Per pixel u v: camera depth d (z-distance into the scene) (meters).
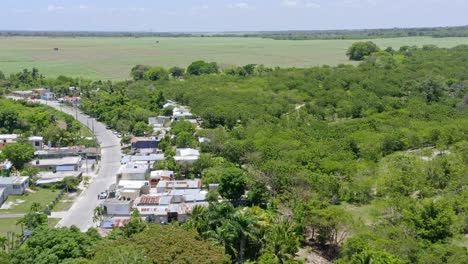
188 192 89.31
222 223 65.12
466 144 107.75
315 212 71.19
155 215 79.62
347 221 69.88
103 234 73.38
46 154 114.38
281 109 150.62
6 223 79.31
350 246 62.88
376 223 74.12
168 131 136.25
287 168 88.75
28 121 136.38
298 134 118.25
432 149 114.94
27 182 96.50
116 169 109.56
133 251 55.34
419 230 69.06
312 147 106.75
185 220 76.56
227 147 107.50
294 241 66.06
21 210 85.31
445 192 86.56
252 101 161.25
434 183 90.56
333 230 72.31
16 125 134.25
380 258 55.88
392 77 194.00
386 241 61.78
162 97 171.00
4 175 100.75
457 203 77.81
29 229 74.00
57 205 88.00
